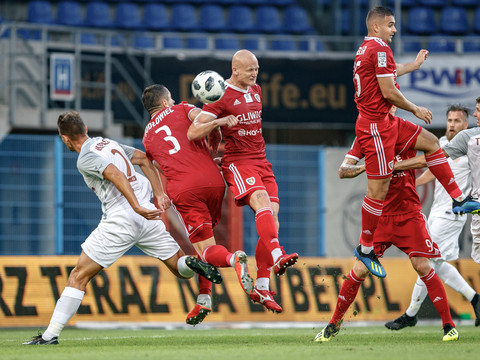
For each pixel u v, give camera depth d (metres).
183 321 37.16
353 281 23.14
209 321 37.19
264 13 66.19
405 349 20.36
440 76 52.09
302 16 66.19
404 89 51.88
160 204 24.02
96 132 49.78
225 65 51.03
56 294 36.28
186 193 23.19
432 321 39.12
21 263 36.03
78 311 36.03
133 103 50.28
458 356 18.31
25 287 35.88
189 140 23.42
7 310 35.47
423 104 51.91
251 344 22.95
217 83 22.39
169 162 23.45
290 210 46.12
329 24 62.28
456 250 29.77
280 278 38.00
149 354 19.34
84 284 23.70
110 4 64.75
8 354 19.66
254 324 37.50
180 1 65.69
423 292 28.69
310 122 52.03
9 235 42.62
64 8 63.41
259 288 23.61
